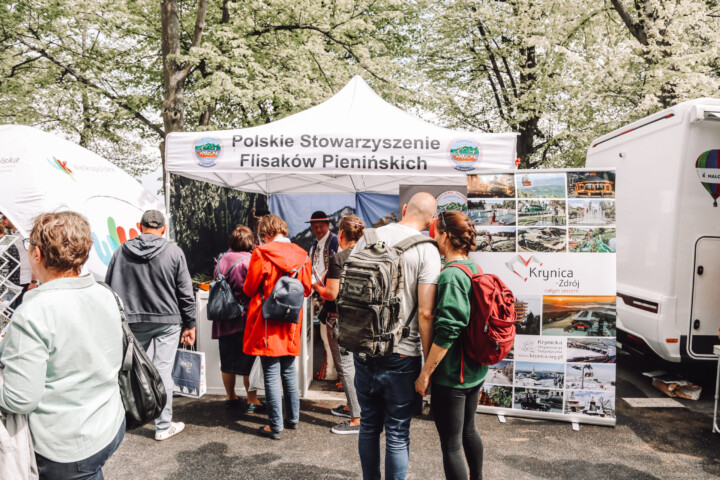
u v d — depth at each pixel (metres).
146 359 1.94
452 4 13.98
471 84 15.43
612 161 5.63
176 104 9.20
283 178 8.10
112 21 11.50
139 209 5.55
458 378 2.38
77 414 1.63
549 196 3.96
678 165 4.36
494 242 4.04
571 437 3.72
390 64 12.45
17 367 1.47
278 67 11.89
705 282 4.37
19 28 11.44
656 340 4.51
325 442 3.59
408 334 2.34
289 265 3.46
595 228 3.93
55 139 4.58
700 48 9.07
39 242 1.61
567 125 11.69
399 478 2.36
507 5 13.20
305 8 11.49
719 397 3.82
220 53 10.54
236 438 3.66
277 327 3.48
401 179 7.64
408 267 2.34
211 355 4.60
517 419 4.05
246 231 4.10
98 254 4.66
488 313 2.29
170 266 3.50
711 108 4.18
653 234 4.66
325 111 5.07
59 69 12.09
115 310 1.78
